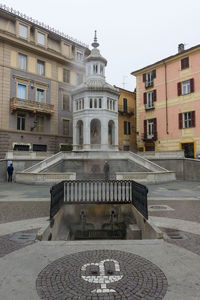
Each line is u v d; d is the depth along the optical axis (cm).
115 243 430
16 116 2483
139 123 3055
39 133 2669
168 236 479
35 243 432
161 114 2772
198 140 2364
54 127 2855
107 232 756
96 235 746
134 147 3519
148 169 1961
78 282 290
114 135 2522
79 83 3238
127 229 709
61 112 2958
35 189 1338
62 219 731
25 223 587
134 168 2080
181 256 372
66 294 264
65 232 668
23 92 2594
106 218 770
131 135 3491
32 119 2639
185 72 2536
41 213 707
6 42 2448
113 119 2497
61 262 349
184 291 268
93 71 2661
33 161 2142
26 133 2552
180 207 801
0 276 306
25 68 2636
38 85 2725
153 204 857
